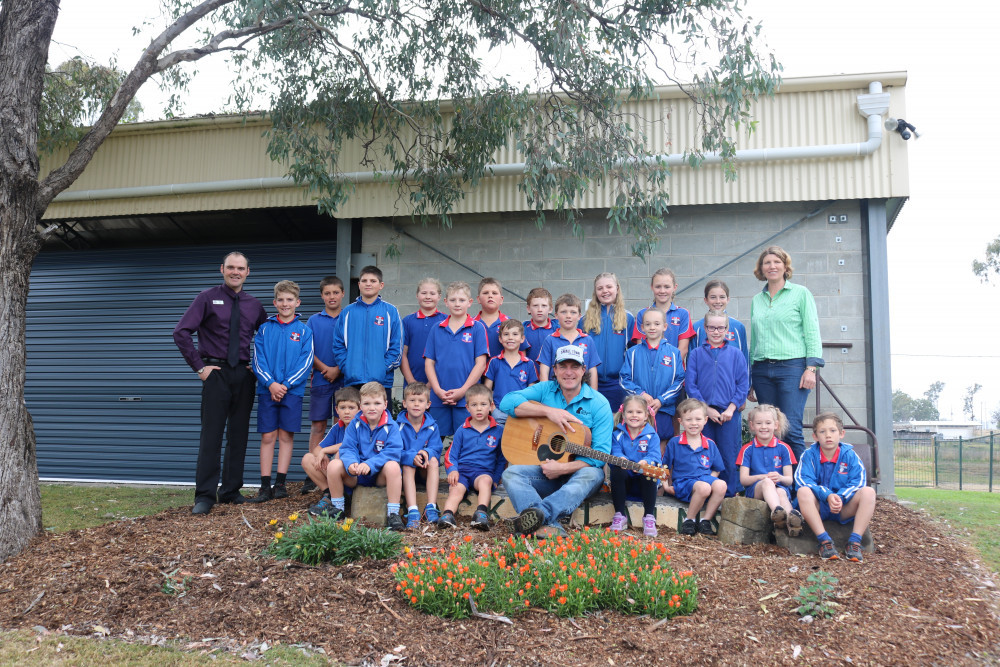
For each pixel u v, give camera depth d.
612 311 5.91
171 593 3.68
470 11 7.13
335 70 7.56
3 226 4.76
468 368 5.64
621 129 6.92
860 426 7.05
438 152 7.67
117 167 9.05
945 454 15.41
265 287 9.02
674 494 5.23
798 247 7.69
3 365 4.62
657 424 5.57
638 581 3.57
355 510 4.93
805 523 4.68
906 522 5.72
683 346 5.94
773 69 6.48
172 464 9.05
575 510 5.04
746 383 5.48
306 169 7.46
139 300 9.44
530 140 6.84
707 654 3.10
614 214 6.71
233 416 5.77
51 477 9.34
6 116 4.82
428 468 5.07
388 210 8.26
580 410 4.99
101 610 3.54
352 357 5.87
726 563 4.25
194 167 8.84
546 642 3.19
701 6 6.33
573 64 6.68
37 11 4.99
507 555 4.08
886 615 3.50
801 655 3.11
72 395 9.45
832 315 7.54
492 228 8.30
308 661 3.03
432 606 3.43
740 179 7.59
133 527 4.81
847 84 7.42
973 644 3.29
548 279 8.15
